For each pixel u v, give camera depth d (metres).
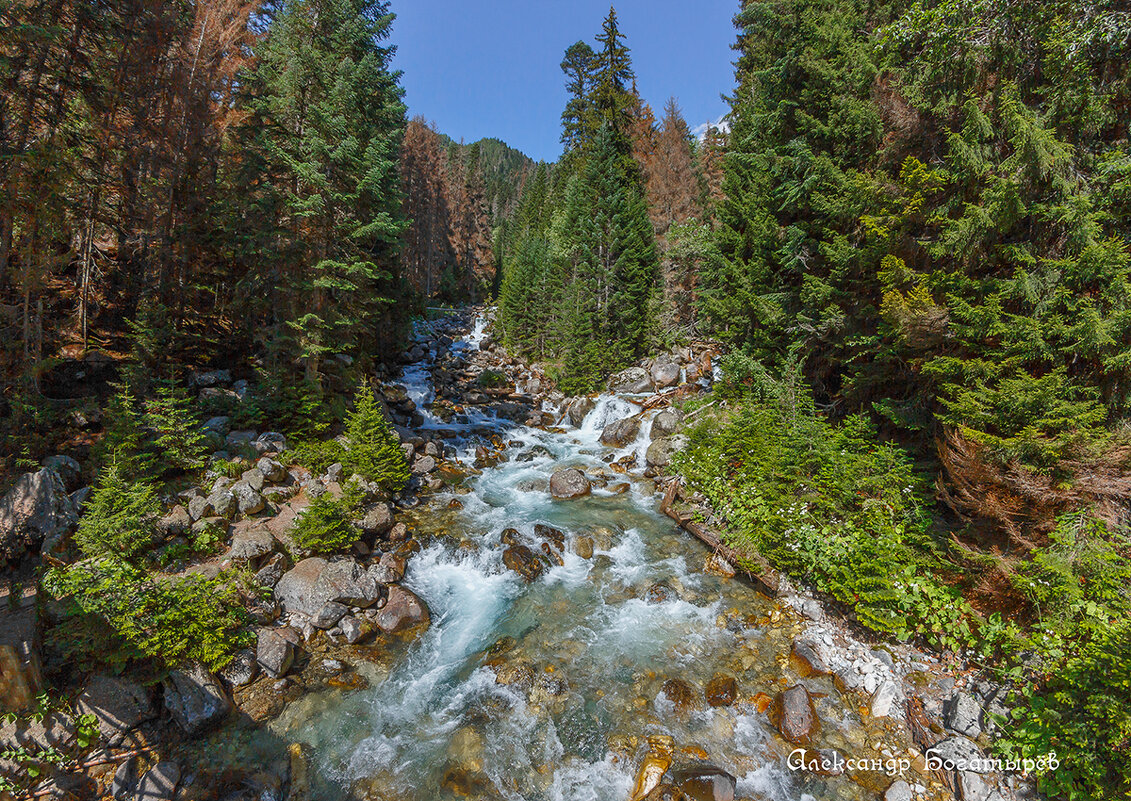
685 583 9.88
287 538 9.50
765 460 11.12
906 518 8.48
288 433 13.36
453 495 13.91
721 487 12.25
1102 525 6.14
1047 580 6.32
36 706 5.59
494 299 49.78
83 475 9.25
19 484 7.80
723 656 7.82
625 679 7.34
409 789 5.63
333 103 13.77
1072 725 5.21
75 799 5.21
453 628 8.57
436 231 48.25
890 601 7.85
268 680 7.05
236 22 17.03
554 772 5.88
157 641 6.48
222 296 16.59
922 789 5.59
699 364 23.16
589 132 31.36
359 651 7.83
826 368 13.65
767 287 15.48
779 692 7.00
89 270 14.38
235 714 6.46
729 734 6.36
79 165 12.40
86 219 13.23
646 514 13.12
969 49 7.96
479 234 55.56
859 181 9.85
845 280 11.59
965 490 7.35
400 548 10.65
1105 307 6.51
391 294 23.77
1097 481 6.07
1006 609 6.85
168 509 9.09
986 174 7.62
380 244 20.91
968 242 7.68
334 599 8.33
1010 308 7.60
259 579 8.37
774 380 13.90
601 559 10.83
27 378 9.88
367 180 13.84
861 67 10.39
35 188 9.92
